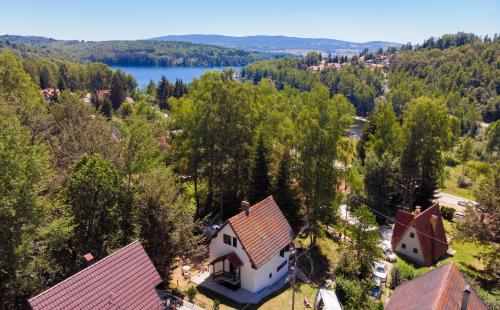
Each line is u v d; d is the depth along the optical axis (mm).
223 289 35844
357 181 57656
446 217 63562
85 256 24031
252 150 48156
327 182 44312
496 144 108375
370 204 57969
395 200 66188
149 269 25297
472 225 44125
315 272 41406
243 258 35531
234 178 49844
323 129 42969
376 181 58531
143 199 32312
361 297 34344
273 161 50594
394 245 50406
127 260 24547
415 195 65250
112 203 31500
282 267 39500
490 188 45438
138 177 38594
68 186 31344
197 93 47531
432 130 61438
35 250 27234
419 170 64500
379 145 67250
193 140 46438
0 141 26094
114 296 22562
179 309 30922
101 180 30641
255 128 49719
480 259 48750
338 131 43656
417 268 46219
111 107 125562
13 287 23938
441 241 48125
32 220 25562
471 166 98000
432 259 47875
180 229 32375
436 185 66750
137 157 38625
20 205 24750
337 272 39062
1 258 23734
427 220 49781
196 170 48688
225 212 50031
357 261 38906
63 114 53125
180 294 33438
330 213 45125
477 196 45906
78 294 21188
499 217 42594
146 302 23844
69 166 38000
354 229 39281
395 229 51125
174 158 49688
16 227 24734
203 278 37688
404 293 28234
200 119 45500
